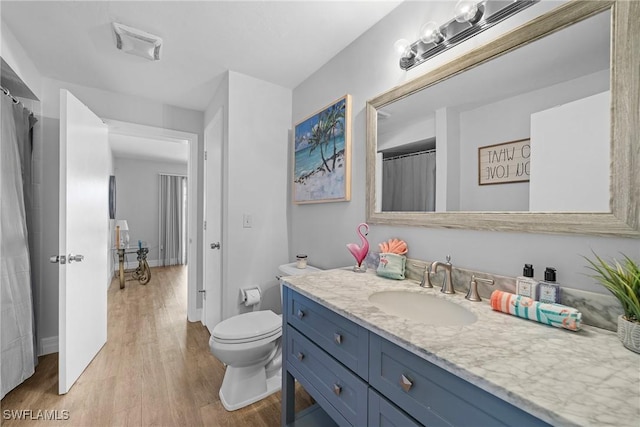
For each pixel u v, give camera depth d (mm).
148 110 2662
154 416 1486
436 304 1100
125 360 2039
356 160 1708
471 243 1118
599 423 420
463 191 1127
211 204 2564
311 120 2082
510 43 980
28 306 1804
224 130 2205
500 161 1013
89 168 2027
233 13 1504
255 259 2230
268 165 2299
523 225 943
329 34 1690
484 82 1063
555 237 889
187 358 2080
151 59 1943
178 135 2828
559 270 880
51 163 2221
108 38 1729
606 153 778
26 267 1806
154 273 5051
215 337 1559
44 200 2193
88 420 1453
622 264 758
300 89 2309
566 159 852
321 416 1384
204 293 2723
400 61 1373
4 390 1609
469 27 1100
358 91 1702
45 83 2201
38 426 1409
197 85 2365
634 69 732
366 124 1604
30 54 1896
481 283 1059
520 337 721
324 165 1937
